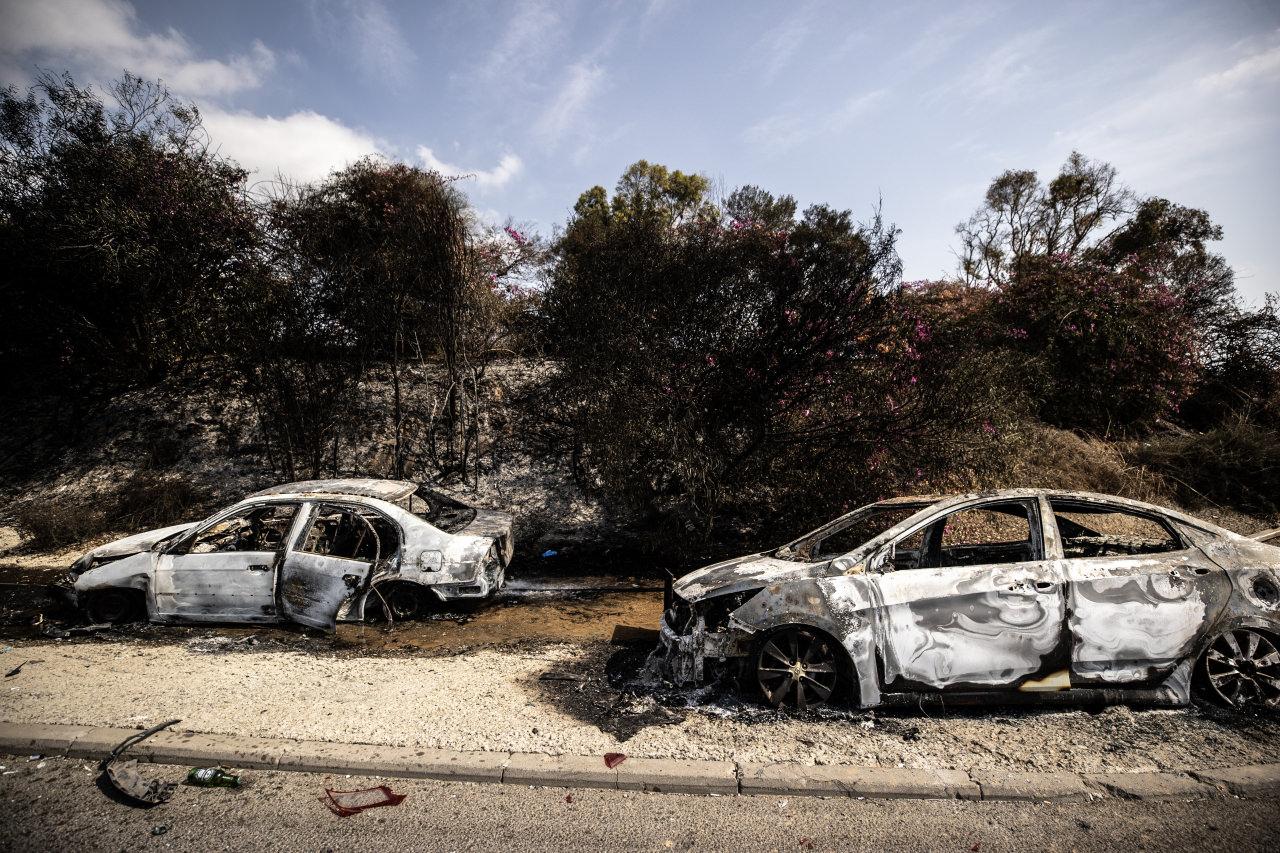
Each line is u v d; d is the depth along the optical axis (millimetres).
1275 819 3193
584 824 3326
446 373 12320
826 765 3715
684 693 4703
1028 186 22422
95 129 11062
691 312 7582
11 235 10617
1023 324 13312
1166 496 10672
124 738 4059
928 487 7891
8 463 11320
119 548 6676
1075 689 4281
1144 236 20516
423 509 7098
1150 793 3410
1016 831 3184
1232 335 14453
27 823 3365
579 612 6785
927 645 4277
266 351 9672
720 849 3113
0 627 6402
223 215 11492
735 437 8039
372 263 9961
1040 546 4480
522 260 12281
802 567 4676
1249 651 4297
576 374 8055
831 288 7336
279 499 6609
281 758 3863
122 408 12336
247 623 6371
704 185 27641
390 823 3350
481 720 4320
